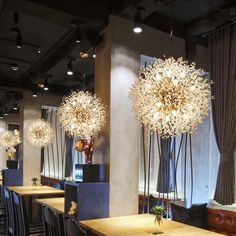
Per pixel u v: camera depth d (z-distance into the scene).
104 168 4.17
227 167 4.82
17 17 4.46
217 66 5.09
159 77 2.96
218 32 5.09
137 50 4.43
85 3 4.07
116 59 4.22
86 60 6.48
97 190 3.93
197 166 5.67
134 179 4.29
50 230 3.86
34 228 5.37
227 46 4.94
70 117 4.46
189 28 4.97
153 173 6.98
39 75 7.08
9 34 5.35
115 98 4.19
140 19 3.84
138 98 3.25
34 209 6.88
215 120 5.07
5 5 4.01
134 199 4.25
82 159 9.10
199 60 5.16
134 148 4.32
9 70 7.39
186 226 3.32
